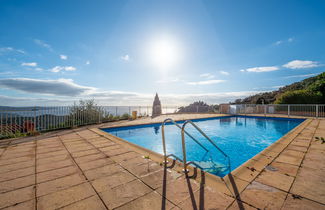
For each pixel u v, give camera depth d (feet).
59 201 6.72
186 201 6.49
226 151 19.72
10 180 8.66
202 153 19.07
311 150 12.93
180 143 23.66
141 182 8.25
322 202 6.19
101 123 33.47
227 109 60.34
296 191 7.00
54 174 9.39
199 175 8.88
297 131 20.77
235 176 8.54
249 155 18.19
